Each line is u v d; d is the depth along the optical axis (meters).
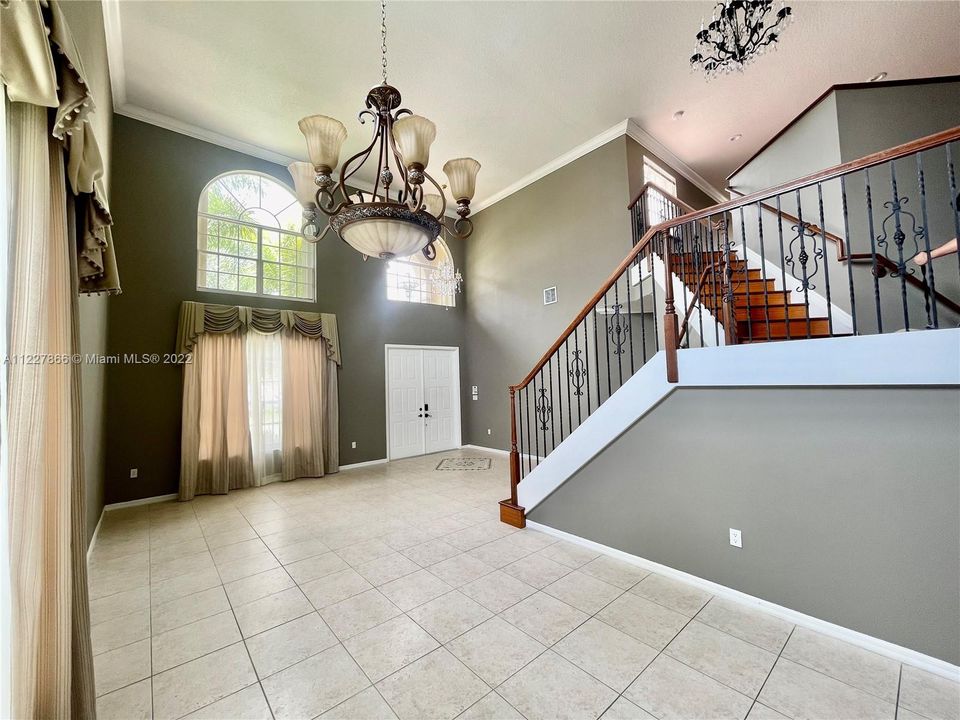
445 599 2.46
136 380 4.56
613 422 2.93
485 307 7.50
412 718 1.61
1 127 1.02
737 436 2.38
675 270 4.42
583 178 5.85
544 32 3.79
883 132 3.85
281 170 5.88
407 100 4.72
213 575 2.82
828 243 3.95
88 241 1.62
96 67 2.84
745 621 2.19
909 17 3.71
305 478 5.55
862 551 1.97
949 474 1.77
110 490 4.33
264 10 3.46
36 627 1.20
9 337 1.13
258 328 5.25
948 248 2.13
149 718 1.63
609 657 1.93
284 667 1.91
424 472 5.91
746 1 2.76
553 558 2.99
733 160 6.50
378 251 2.28
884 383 1.86
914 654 1.83
